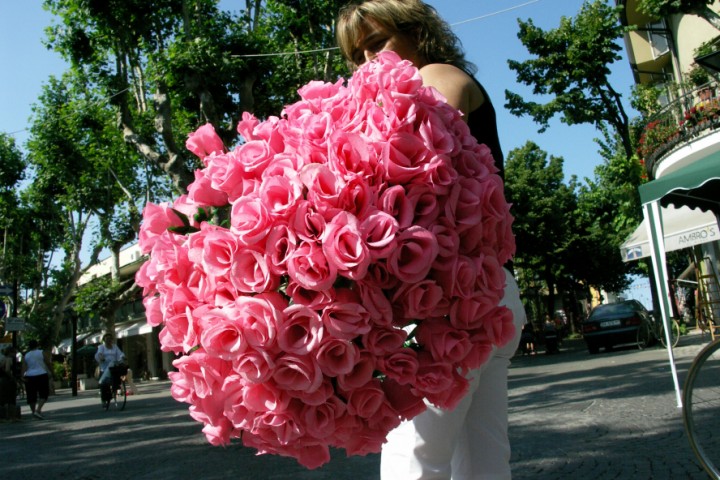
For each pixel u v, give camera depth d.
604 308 22.16
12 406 15.12
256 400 1.34
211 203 1.59
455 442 1.91
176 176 18.92
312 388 1.29
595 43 22.53
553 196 35.28
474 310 1.43
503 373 2.13
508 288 1.98
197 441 8.50
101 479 6.29
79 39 21.12
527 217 33.72
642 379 10.91
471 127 1.93
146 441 9.02
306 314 1.29
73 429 11.88
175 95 19.62
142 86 20.92
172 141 18.88
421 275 1.36
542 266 35.72
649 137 18.23
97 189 33.47
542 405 9.11
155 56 18.38
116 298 32.84
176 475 6.16
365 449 1.48
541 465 5.32
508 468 2.13
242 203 1.38
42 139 31.34
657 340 21.31
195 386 1.41
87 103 26.78
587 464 5.20
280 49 20.42
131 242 34.78
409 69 1.53
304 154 1.43
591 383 11.33
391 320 1.35
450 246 1.41
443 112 1.56
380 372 1.46
